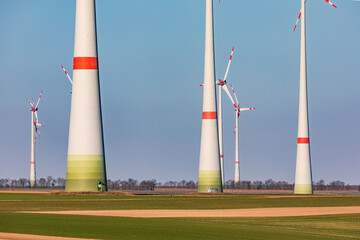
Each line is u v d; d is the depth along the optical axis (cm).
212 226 8681
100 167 16450
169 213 11350
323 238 7900
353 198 16600
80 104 16438
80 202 13300
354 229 9600
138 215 10612
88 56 16512
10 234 7188
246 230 8319
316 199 15938
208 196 16438
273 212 12250
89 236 7138
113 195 15588
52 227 7838
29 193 16125
